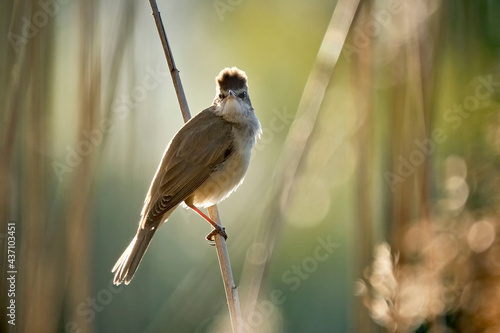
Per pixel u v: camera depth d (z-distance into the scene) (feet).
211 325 37.73
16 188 32.32
